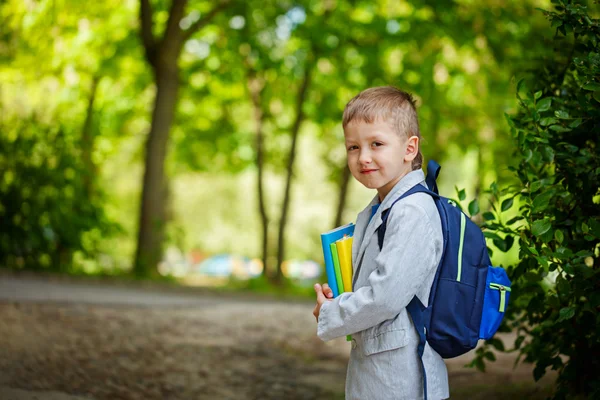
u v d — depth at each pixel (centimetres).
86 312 679
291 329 710
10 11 1216
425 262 220
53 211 1169
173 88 1363
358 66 1584
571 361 329
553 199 318
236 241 3509
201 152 2072
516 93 320
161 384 454
